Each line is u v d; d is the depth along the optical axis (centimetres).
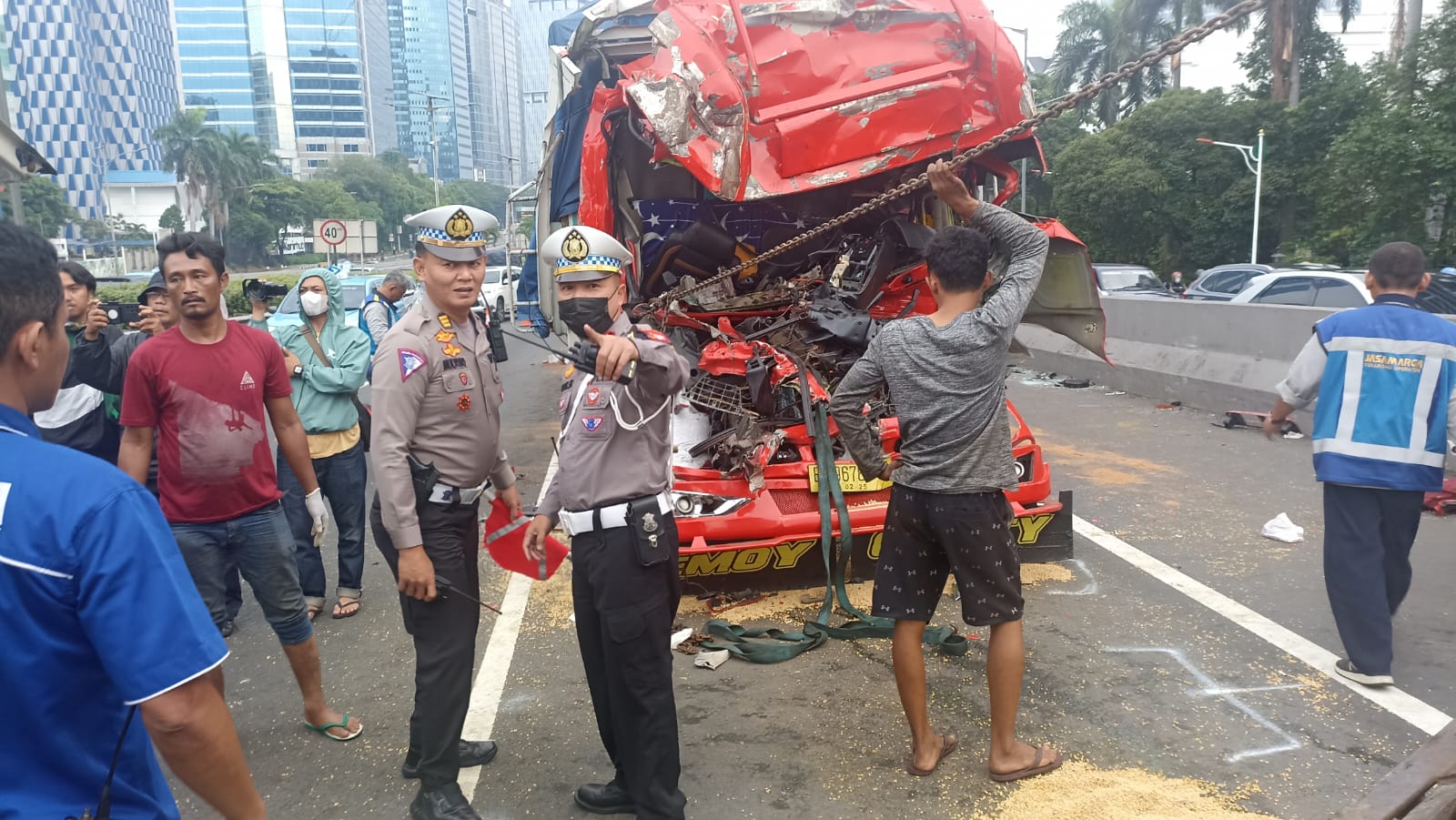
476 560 309
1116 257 3500
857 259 561
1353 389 369
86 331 411
